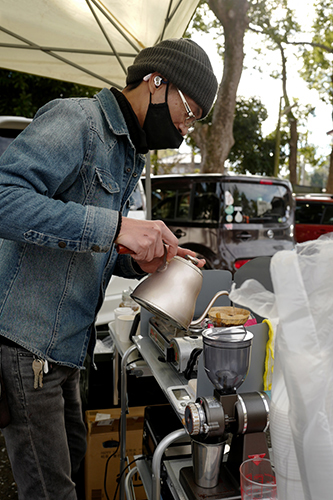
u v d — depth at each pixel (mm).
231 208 4734
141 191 4039
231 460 1084
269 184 4945
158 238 1031
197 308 1901
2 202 953
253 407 981
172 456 1354
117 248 1054
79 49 3125
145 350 1620
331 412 649
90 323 1255
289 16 15492
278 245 4953
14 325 1123
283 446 723
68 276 1158
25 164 989
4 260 1153
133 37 3002
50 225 964
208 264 4742
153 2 2619
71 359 1217
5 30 2842
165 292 1076
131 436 1919
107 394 2094
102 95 1215
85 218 980
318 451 642
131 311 2064
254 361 1187
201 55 1192
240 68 10125
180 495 1059
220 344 957
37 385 1159
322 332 655
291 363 660
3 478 2137
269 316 812
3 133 3420
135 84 1239
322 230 8727
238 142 20047
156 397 2061
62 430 1254
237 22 9859
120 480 1710
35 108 7863
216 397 1016
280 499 741
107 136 1189
